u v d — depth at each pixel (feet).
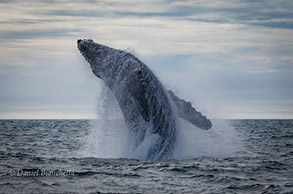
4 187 180.34
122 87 255.29
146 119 242.37
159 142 261.85
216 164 247.09
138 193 171.83
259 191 176.24
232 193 172.65
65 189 178.19
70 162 257.96
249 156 298.15
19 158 286.25
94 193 171.12
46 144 448.65
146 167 232.12
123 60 255.29
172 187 183.52
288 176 212.23
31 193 169.99
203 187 183.62
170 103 266.16
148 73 255.29
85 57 269.64
